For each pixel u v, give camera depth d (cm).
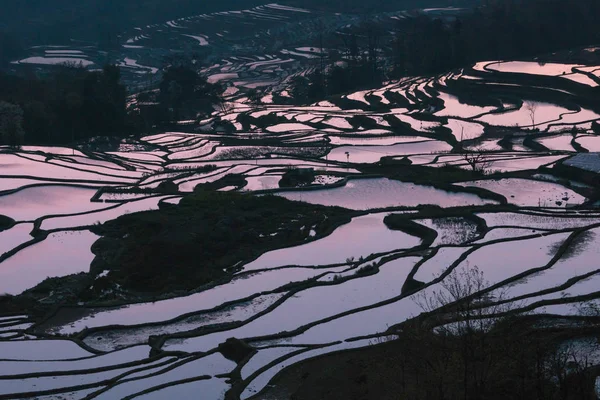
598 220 5466
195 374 3456
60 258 5266
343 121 11081
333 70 14975
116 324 4134
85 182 7325
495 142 8900
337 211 6062
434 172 7244
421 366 3066
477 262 4634
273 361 3472
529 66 12762
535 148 8444
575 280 4184
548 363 3059
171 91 13788
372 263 4784
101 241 5506
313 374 3316
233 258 5100
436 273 4503
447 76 13288
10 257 5291
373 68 15525
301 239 5441
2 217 6094
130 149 9762
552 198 6162
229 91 16612
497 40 14662
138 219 5925
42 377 3503
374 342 3603
